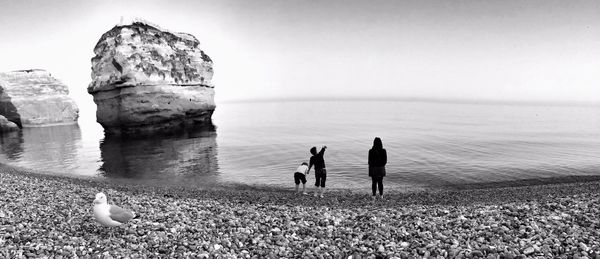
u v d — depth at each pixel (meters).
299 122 92.81
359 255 7.27
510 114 160.88
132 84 47.19
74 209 11.23
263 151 35.25
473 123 89.88
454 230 8.68
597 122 100.12
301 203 13.80
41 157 32.28
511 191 16.14
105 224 8.41
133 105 48.12
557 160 29.22
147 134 50.62
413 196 15.23
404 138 49.53
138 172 24.25
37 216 10.25
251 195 15.73
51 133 59.00
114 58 47.56
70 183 18.31
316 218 10.33
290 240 8.42
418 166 26.11
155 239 8.34
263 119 110.88
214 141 43.94
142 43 49.66
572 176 21.84
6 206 11.27
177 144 40.88
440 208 11.73
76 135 54.38
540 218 9.40
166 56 51.50
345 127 73.44
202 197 15.02
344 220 10.09
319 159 15.00
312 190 17.81
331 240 8.31
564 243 7.49
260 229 9.28
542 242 7.62
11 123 65.88
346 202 14.02
